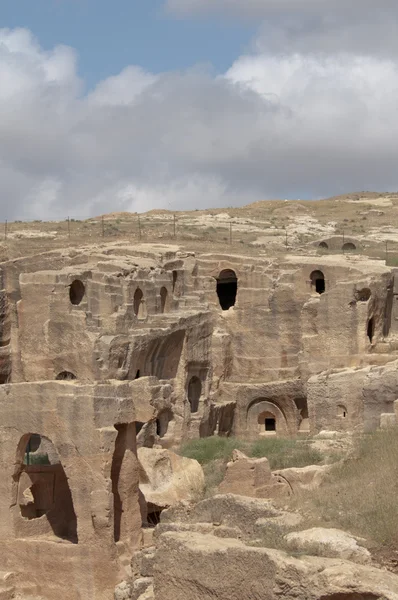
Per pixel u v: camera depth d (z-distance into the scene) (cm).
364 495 2764
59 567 3008
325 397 4947
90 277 5491
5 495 3106
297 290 6116
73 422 2995
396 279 6138
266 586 2097
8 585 3041
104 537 2958
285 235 8250
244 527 2773
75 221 8688
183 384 5675
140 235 7700
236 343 6281
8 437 3103
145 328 5522
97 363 5244
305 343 5950
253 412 6109
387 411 4528
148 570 2653
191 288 6266
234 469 3238
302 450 3797
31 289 5525
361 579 2020
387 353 5822
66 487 3288
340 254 7019
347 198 11806
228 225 8769
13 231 7788
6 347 5650
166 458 3641
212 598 2208
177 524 2811
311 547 2305
